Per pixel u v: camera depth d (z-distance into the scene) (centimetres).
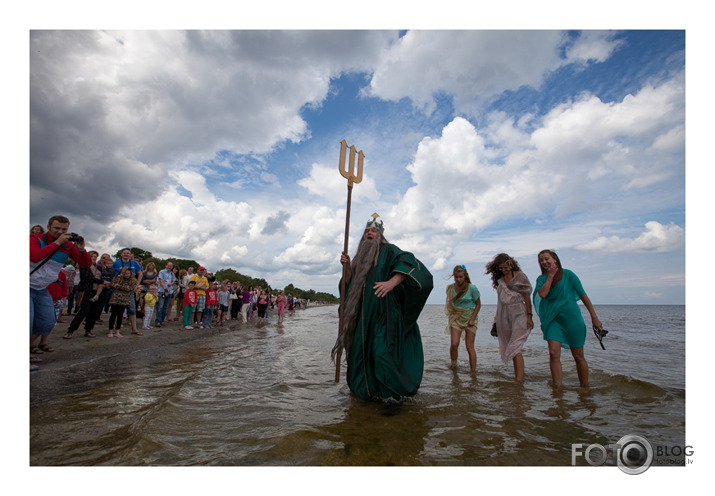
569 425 294
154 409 296
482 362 628
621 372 528
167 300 1116
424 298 379
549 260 447
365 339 372
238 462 218
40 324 497
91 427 263
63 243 471
